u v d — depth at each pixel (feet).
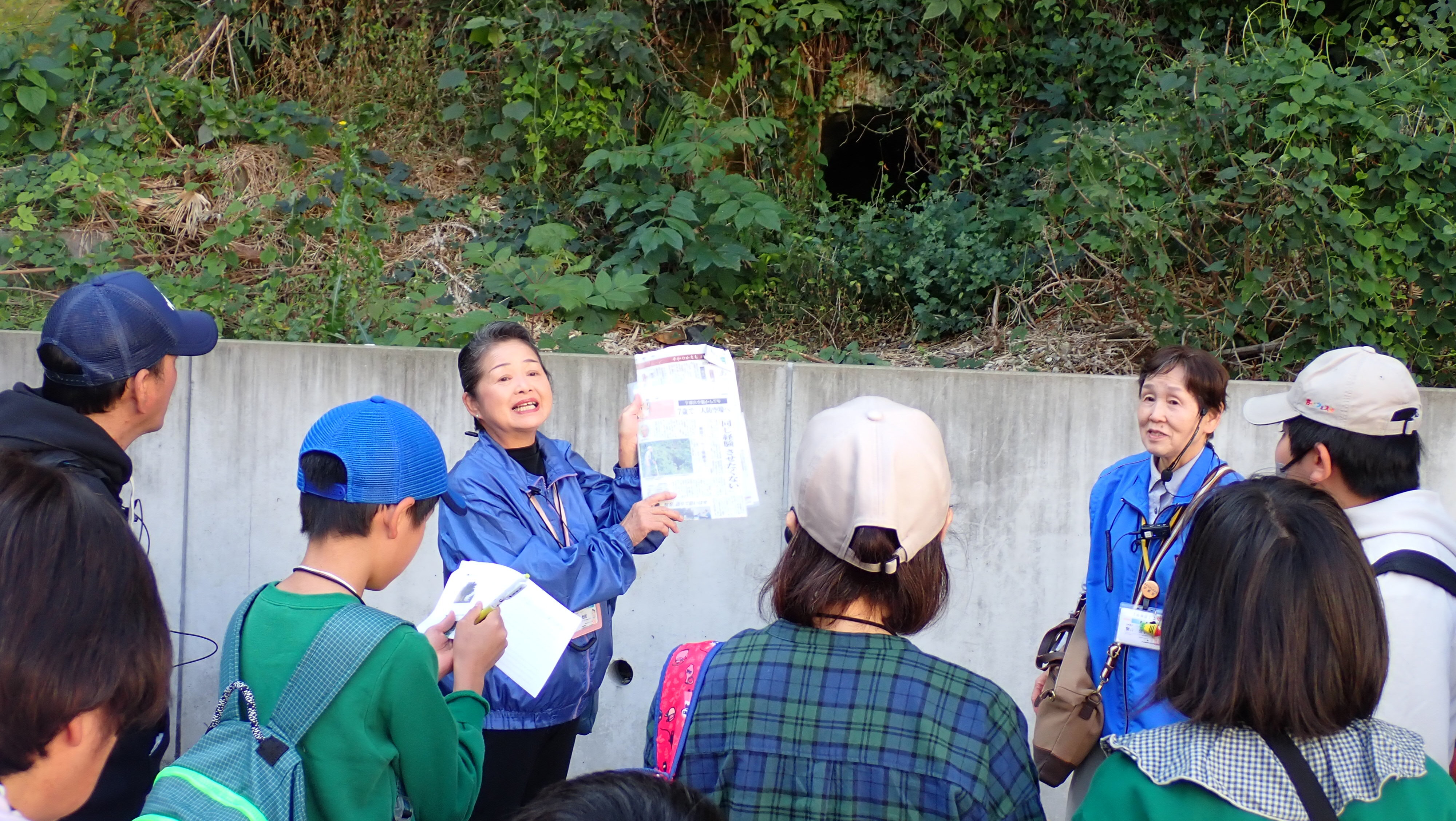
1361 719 4.67
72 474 4.44
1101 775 4.85
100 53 21.31
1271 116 14.39
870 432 5.10
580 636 8.70
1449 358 14.71
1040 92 21.94
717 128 19.35
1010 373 12.25
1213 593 4.80
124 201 18.20
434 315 16.02
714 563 12.76
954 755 4.75
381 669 5.58
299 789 5.31
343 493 6.01
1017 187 19.83
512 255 17.81
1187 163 15.40
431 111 21.99
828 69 23.11
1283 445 7.52
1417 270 14.25
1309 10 19.81
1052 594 12.39
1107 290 16.51
